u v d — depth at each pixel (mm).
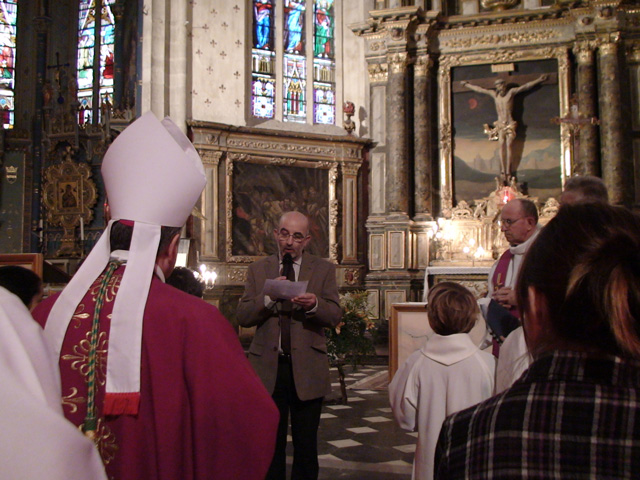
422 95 14891
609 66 13891
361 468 5137
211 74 14250
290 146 14609
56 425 757
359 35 15422
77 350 1669
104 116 14445
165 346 1656
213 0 14414
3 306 887
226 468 1599
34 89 15656
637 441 869
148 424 1621
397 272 14523
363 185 15320
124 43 14977
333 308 3760
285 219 3988
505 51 14734
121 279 1740
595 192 3008
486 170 14789
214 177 13766
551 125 14523
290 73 15586
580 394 914
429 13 14750
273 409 1652
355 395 9000
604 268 930
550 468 897
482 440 962
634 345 906
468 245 14344
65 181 14570
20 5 15992
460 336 2809
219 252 13773
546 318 997
